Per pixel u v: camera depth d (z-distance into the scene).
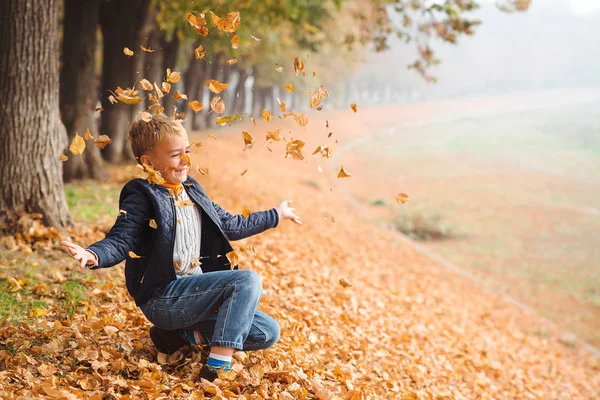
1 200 6.32
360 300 7.83
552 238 25.39
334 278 8.48
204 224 3.45
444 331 8.84
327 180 32.06
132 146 3.31
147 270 3.24
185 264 3.35
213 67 29.64
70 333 3.90
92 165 12.65
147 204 3.20
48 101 6.50
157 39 16.05
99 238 6.86
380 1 11.85
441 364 6.84
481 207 31.25
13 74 6.26
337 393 3.95
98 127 15.02
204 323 3.49
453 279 15.78
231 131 34.66
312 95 3.41
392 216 25.58
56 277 5.24
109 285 5.19
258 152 30.38
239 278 3.31
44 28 6.38
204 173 3.41
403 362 5.93
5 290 4.80
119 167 14.30
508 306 15.27
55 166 6.62
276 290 6.38
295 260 8.60
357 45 18.70
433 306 10.68
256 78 38.78
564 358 11.88
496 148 56.69
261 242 8.70
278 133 3.36
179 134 3.24
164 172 3.26
